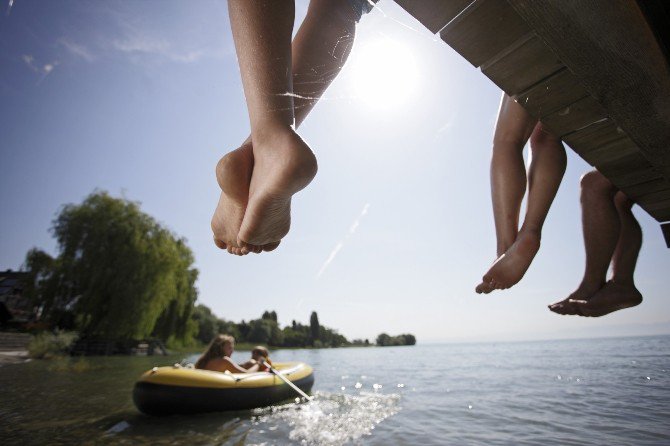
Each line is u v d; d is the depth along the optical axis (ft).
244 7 2.40
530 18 2.99
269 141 2.46
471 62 3.82
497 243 5.87
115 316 51.37
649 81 3.44
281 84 2.46
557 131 4.85
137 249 54.29
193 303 71.41
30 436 11.55
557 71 3.81
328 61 3.56
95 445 10.78
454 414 15.23
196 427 12.99
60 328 56.29
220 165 2.91
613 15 2.79
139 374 28.43
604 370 28.17
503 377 27.99
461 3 3.18
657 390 18.02
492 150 6.07
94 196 57.00
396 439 11.62
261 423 13.64
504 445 10.84
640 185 6.33
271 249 3.71
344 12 3.53
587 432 11.85
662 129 4.25
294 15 2.49
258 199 2.55
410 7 3.28
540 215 5.48
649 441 10.77
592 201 7.24
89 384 22.63
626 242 7.29
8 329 63.57
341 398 19.48
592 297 6.77
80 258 53.83
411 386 24.77
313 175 2.41
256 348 21.52
